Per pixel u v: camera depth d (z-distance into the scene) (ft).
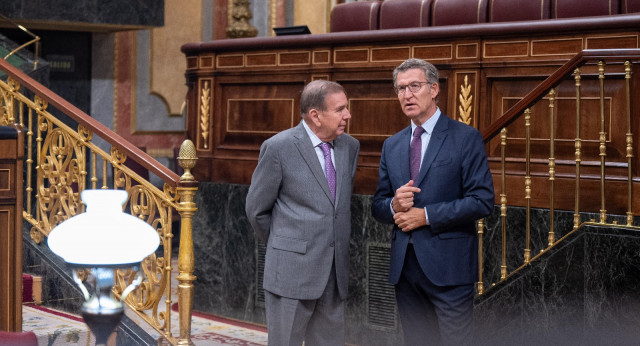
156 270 15.39
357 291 18.71
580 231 13.99
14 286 13.32
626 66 13.89
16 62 24.25
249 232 20.70
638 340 13.41
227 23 36.73
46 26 30.01
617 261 13.56
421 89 12.52
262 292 20.49
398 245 12.71
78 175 16.49
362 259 18.61
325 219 12.51
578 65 14.15
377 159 18.48
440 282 12.27
